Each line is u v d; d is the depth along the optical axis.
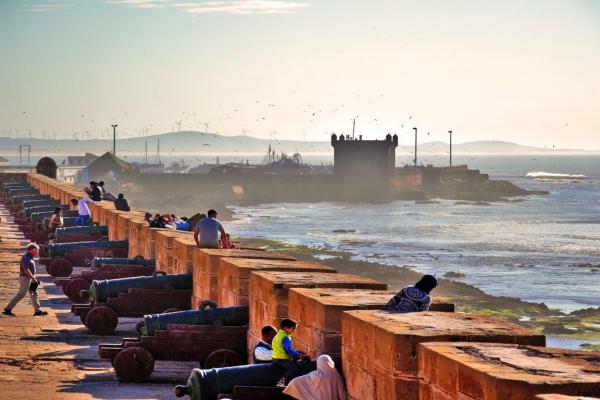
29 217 125.25
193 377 30.33
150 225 70.69
